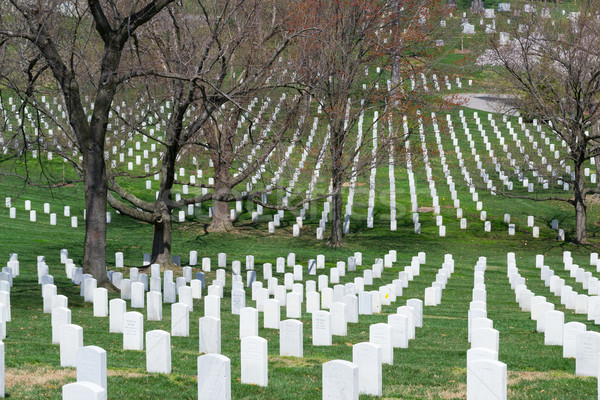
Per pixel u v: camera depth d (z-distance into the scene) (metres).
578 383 13.39
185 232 40.69
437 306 25.88
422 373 14.36
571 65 39.78
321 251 37.47
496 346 14.94
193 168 49.72
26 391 11.70
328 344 17.28
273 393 12.48
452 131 58.53
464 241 40.06
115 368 13.81
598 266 33.91
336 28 34.56
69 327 13.91
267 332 19.36
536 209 46.22
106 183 25.81
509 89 54.91
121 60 29.27
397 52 37.00
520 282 28.62
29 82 25.80
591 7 44.72
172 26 29.50
